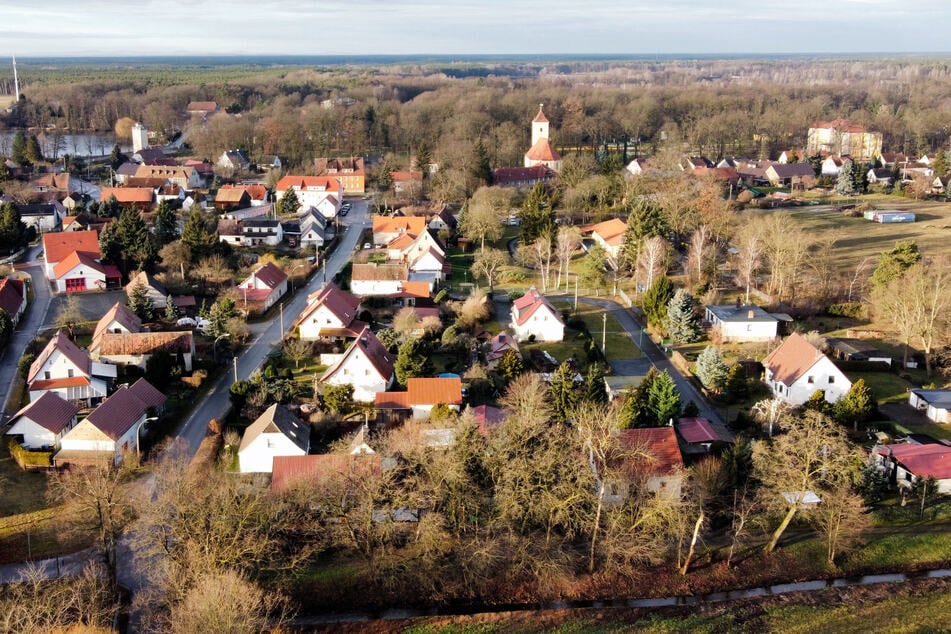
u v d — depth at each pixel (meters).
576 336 113.62
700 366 96.69
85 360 94.81
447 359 105.06
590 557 67.81
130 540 66.94
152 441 83.88
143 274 122.69
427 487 65.44
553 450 66.81
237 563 60.56
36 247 157.12
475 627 61.12
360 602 63.50
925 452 76.69
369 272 130.00
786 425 76.81
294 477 69.31
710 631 60.22
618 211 180.12
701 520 64.31
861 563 67.50
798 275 130.62
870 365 101.38
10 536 67.88
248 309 119.12
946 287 106.38
